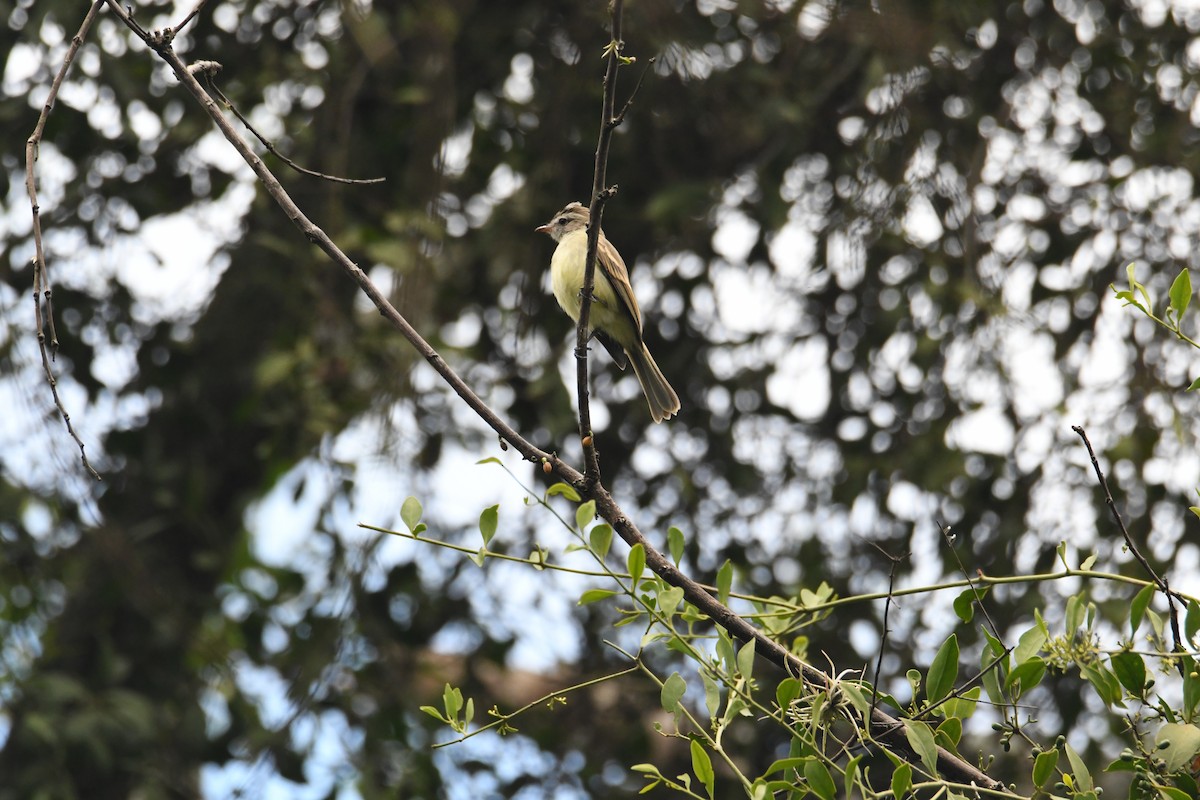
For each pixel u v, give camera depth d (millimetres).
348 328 12547
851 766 4613
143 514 13211
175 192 12609
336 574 12508
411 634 12703
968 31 12383
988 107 12484
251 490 14031
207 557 13414
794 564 12977
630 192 12852
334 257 5934
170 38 5953
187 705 13250
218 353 12695
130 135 11945
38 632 13297
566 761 13062
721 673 5230
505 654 12836
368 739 12406
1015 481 11898
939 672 5070
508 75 12852
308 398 12570
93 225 12219
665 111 12445
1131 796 4633
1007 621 11289
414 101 11836
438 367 5914
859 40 12031
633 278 13203
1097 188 12539
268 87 12188
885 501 12539
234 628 14328
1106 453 11273
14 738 12062
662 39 11836
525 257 12539
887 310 12484
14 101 11828
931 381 12500
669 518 13156
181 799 12695
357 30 11703
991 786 4961
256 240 12062
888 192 11906
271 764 11719
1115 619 10414
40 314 5344
